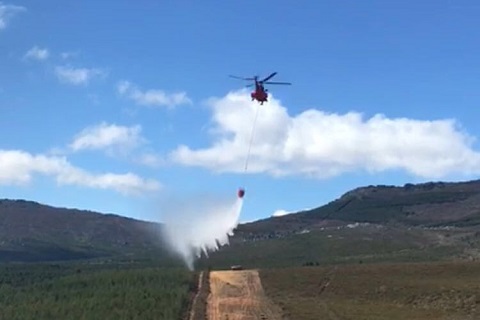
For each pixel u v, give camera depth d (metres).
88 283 119.31
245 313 97.81
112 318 89.69
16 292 116.56
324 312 98.19
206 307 101.62
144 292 106.81
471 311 98.88
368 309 101.38
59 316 93.88
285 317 94.56
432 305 103.75
